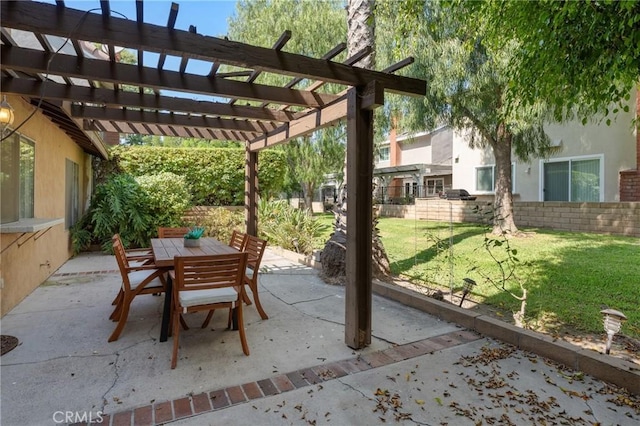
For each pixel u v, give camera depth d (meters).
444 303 4.10
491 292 4.77
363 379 2.66
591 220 9.66
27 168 4.85
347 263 3.26
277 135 5.52
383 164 25.02
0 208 3.94
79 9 2.16
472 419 2.20
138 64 2.92
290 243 8.42
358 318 3.18
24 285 4.60
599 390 2.51
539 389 2.53
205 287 3.06
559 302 4.27
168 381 2.60
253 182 6.91
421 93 3.35
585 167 10.55
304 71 2.85
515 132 7.79
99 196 8.28
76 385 2.53
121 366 2.81
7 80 3.45
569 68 2.51
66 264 6.82
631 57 2.21
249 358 2.99
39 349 3.08
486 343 3.31
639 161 9.38
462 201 12.95
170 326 3.52
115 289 5.05
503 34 3.16
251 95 3.43
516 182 12.20
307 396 2.44
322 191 28.53
